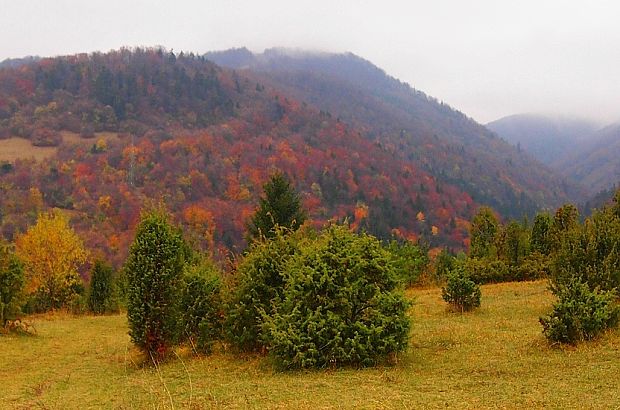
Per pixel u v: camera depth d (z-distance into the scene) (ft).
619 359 28.55
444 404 22.31
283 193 83.35
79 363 42.45
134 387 31.32
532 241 88.89
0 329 56.24
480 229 105.29
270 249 39.70
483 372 28.50
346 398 24.20
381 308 32.35
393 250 90.07
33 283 94.32
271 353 34.37
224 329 39.47
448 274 54.90
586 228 47.67
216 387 28.96
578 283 35.65
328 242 34.53
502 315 48.29
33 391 32.60
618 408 20.61
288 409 22.79
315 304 32.91
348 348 31.30
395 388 25.81
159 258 39.78
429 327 44.42
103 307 86.48
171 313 39.58
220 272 43.39
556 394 23.22
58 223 98.17
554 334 33.30
